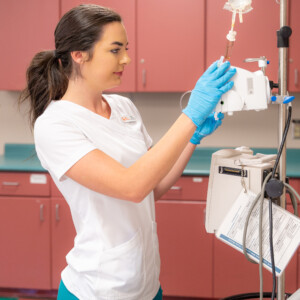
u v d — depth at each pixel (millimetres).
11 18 3158
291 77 2973
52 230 2979
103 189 1122
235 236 1134
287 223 1082
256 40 2961
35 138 1226
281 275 1110
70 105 1255
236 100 1074
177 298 3006
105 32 1176
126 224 1286
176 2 3012
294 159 3299
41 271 3018
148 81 3094
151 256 1372
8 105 3576
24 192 2979
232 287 2869
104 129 1287
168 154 1074
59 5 3113
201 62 3033
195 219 2848
